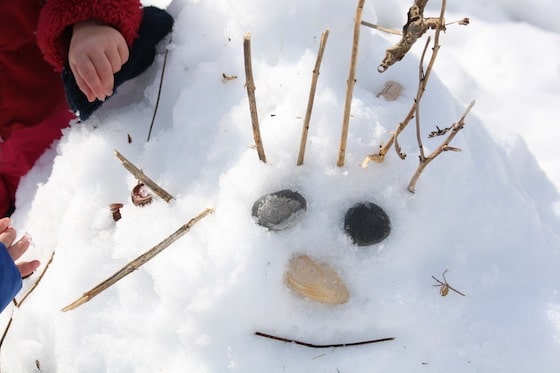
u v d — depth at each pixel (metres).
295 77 0.85
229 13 0.92
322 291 0.77
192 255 0.80
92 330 0.83
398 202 0.80
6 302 0.83
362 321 0.78
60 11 0.90
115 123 0.93
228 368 0.78
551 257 0.84
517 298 0.81
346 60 0.88
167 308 0.80
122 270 0.78
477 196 0.85
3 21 0.97
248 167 0.81
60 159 0.94
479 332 0.79
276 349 0.79
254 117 0.77
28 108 1.02
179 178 0.85
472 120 0.93
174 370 0.79
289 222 0.78
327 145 0.81
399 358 0.79
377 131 0.82
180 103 0.89
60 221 0.92
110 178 0.90
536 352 0.78
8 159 1.04
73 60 0.88
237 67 0.89
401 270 0.80
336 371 0.78
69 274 0.85
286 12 0.90
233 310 0.78
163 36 0.94
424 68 0.90
